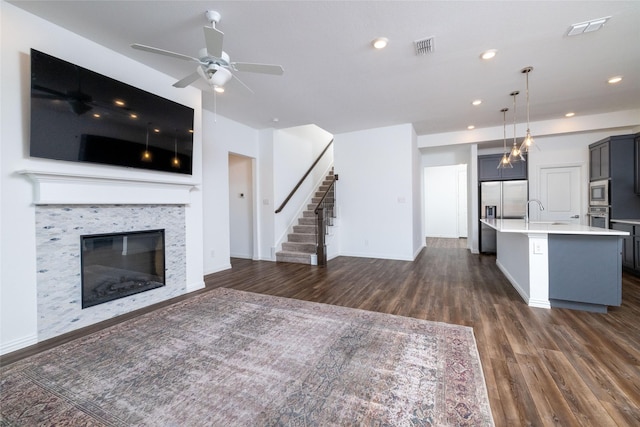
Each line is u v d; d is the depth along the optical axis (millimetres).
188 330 2611
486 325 2664
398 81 3643
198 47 2896
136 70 3162
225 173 5273
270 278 4488
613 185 4785
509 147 6355
